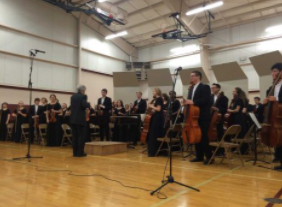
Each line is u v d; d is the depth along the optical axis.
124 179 3.45
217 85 5.87
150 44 16.86
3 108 10.00
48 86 12.46
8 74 10.95
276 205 2.38
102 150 5.79
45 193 2.81
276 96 3.97
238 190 2.90
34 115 8.82
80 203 2.48
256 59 7.71
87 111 7.17
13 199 2.60
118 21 12.11
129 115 6.84
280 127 3.74
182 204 2.43
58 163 4.72
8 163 4.69
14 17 11.25
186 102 4.38
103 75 15.31
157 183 3.24
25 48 11.62
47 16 12.62
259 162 4.76
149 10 13.31
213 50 14.26
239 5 12.24
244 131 5.51
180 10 11.97
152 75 9.57
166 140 5.26
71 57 13.65
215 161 4.89
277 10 12.09
